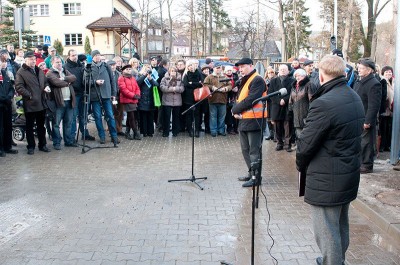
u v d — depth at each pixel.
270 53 48.50
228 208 5.41
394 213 5.02
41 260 3.96
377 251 4.24
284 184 6.53
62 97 8.54
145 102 10.16
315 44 38.28
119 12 36.47
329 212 3.31
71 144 9.11
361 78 6.77
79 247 4.24
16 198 5.74
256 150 6.35
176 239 4.45
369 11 23.98
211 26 44.03
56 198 5.76
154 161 7.95
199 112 10.49
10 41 26.45
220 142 9.94
